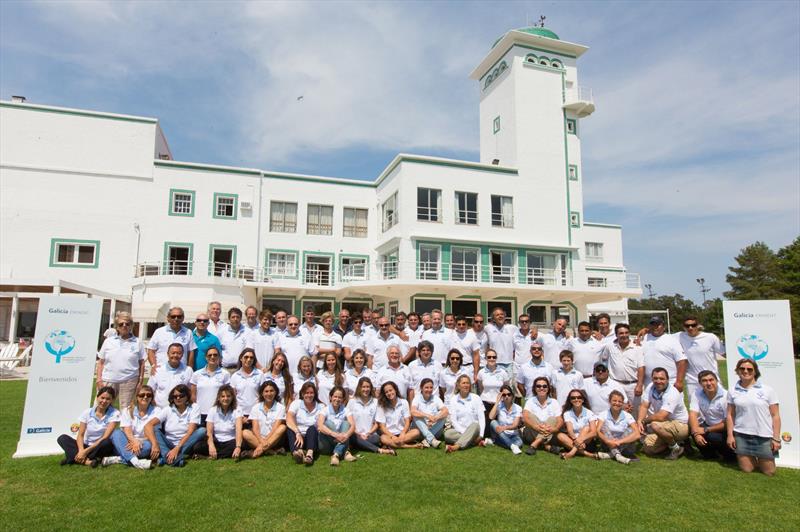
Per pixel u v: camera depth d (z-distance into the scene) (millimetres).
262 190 27312
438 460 7129
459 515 5043
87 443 6793
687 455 7516
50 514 4945
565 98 28906
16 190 24031
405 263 24344
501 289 24172
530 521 4930
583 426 7562
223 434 7137
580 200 28578
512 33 27594
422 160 25500
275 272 26891
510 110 28266
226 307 22750
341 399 7430
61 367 7434
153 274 25109
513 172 27188
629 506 5371
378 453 7523
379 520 4898
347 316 9992
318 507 5203
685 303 67500
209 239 26109
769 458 6559
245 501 5340
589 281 37625
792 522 5012
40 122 24797
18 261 23641
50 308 7473
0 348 20266
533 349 8766
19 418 9570
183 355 7773
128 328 7734
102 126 25578
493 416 8266
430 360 8953
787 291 42188
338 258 28109
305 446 7020
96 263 24578
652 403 7691
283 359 7770
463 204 26016
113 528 4637
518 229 26781
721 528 4848
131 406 6953
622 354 8688
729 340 7852
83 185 24922
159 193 25797
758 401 6715
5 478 6062
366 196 29219
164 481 5977
